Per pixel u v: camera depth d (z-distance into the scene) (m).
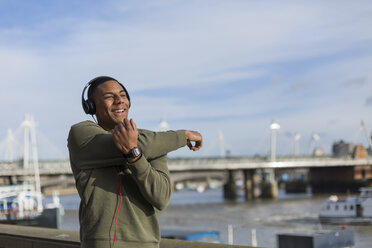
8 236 4.55
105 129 2.46
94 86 2.46
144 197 2.15
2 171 91.31
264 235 50.19
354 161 133.75
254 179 130.62
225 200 126.50
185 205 108.44
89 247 2.14
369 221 60.38
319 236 32.50
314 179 153.38
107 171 2.18
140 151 2.06
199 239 36.75
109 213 2.12
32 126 77.81
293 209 84.69
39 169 96.00
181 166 111.62
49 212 43.78
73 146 2.25
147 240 2.15
